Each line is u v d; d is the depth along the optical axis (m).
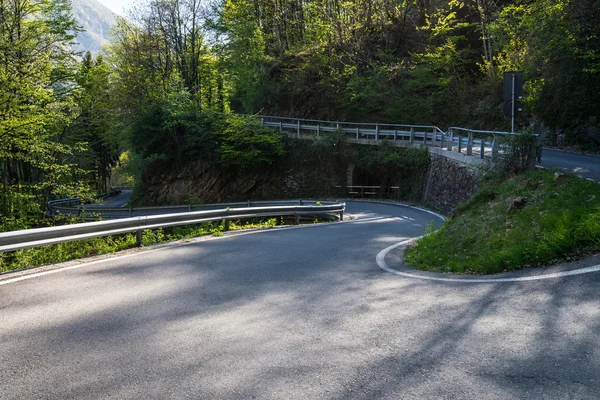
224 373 3.54
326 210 18.94
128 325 4.77
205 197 39.50
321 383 3.31
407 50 42.75
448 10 39.94
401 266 7.96
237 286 6.47
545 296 4.90
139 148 42.22
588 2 21.91
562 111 26.42
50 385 3.42
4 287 6.51
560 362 3.41
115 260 8.67
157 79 42.69
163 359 3.84
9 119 17.80
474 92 36.75
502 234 7.71
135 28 42.91
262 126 38.16
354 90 39.28
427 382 3.26
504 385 3.15
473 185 18.69
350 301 5.52
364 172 34.19
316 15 45.12
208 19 45.50
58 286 6.55
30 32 21.00
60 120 23.06
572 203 7.48
